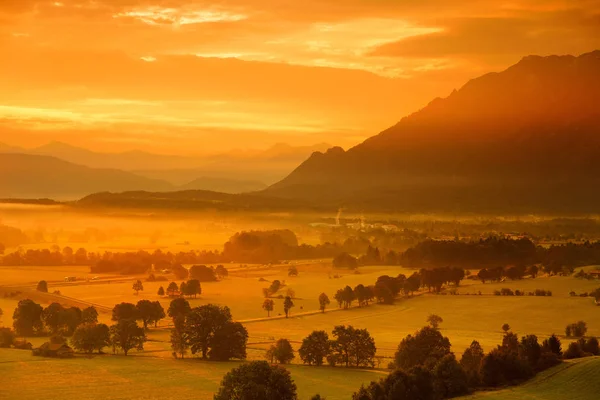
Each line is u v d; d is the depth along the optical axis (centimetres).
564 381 16562
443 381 15800
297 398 15250
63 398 16112
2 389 16762
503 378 16588
